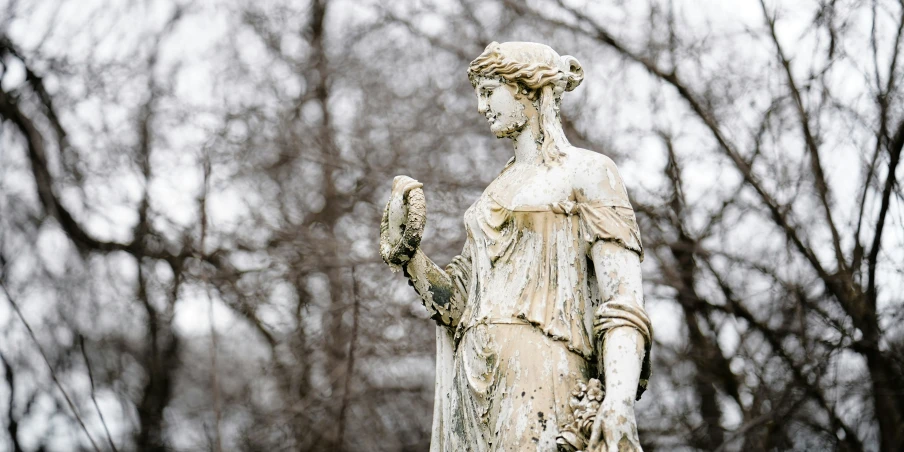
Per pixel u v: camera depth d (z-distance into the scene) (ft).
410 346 37.29
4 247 40.78
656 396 35.42
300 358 38.50
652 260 36.63
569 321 11.46
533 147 12.14
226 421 39.96
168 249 40.63
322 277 40.37
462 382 11.66
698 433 35.19
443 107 41.06
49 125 42.91
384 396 37.76
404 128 41.14
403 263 12.36
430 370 38.40
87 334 40.27
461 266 12.50
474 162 39.96
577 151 11.94
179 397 41.29
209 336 39.75
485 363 11.53
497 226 11.84
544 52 12.23
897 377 33.86
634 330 11.10
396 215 12.38
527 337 11.44
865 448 34.83
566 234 11.66
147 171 42.14
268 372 38.78
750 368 35.29
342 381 37.14
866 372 34.81
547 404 11.22
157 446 40.14
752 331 35.83
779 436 34.86
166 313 40.93
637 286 11.34
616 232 11.45
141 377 40.86
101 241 41.50
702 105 36.99
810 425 34.73
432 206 38.32
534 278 11.62
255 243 40.37
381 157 41.39
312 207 41.93
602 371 11.31
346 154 42.22
